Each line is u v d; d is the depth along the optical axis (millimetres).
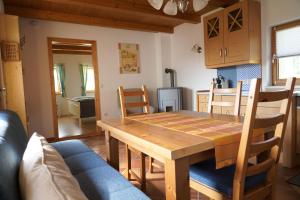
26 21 4168
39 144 1217
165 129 1559
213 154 1329
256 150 1208
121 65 5172
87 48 7504
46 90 4398
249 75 3635
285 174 2414
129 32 5258
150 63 5578
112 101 5070
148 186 2266
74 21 4312
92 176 1430
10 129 1378
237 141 1329
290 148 2572
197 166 1540
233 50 3471
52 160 1008
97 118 4895
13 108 3033
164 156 1127
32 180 799
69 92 8727
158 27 5203
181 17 4285
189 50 4980
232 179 1341
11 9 3760
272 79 3420
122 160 3078
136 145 1502
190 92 5066
